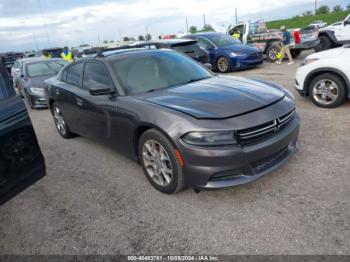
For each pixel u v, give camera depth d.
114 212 3.13
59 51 24.42
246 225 2.69
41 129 6.64
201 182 2.87
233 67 12.05
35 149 2.79
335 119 5.08
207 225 2.75
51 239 2.84
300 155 3.87
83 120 4.60
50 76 9.18
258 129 2.86
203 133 2.75
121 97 3.65
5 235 2.98
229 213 2.88
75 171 4.23
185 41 10.23
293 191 3.11
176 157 2.96
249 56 11.89
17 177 2.60
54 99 5.42
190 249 2.49
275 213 2.80
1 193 2.46
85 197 3.50
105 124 3.97
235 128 2.75
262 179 3.39
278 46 13.46
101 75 4.07
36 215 3.26
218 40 12.84
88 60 4.48
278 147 3.00
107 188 3.64
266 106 3.06
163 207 3.11
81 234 2.85
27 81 8.98
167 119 2.95
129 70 3.93
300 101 6.42
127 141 3.65
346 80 5.32
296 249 2.36
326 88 5.67
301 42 13.70
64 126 5.57
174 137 2.87
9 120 2.54
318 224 2.60
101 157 4.62
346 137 4.29
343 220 2.61
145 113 3.18
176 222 2.85
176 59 4.39
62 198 3.54
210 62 12.76
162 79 3.91
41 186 3.89
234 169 2.81
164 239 2.64
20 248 2.76
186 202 3.14
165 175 3.21
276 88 3.66
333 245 2.36
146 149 3.38
